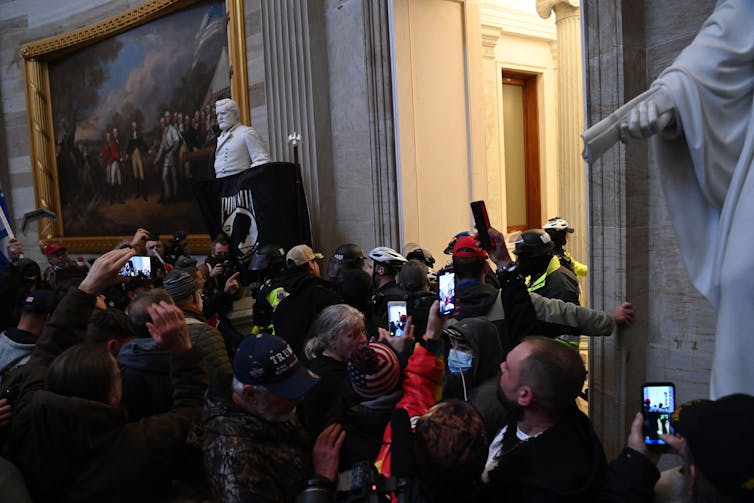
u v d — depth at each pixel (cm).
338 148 545
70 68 921
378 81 492
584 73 290
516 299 231
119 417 175
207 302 367
